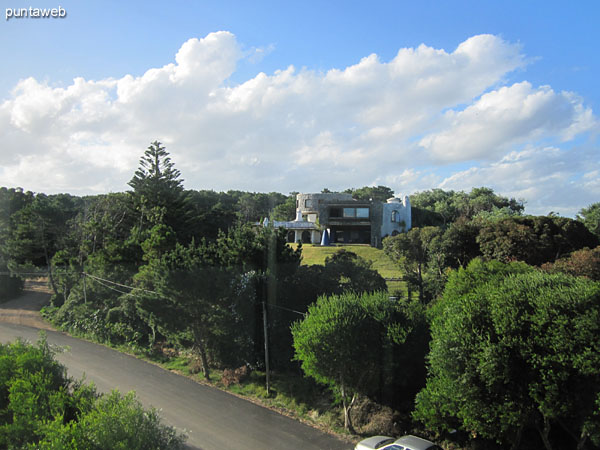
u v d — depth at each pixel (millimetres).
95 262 26531
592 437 8766
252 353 17031
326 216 50719
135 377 16953
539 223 22984
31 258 36312
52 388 9734
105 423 7441
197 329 17578
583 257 18359
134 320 22500
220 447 10969
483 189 62812
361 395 13352
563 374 8781
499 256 21500
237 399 14922
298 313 16266
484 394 9742
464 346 9930
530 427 11188
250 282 16828
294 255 17938
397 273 25359
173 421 12586
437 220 55344
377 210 50094
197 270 16875
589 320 8688
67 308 26312
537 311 9484
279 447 11109
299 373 16125
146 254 24141
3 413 9008
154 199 37531
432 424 10875
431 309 13828
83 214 45656
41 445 7039
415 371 13109
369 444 10266
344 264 18797
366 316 12930
